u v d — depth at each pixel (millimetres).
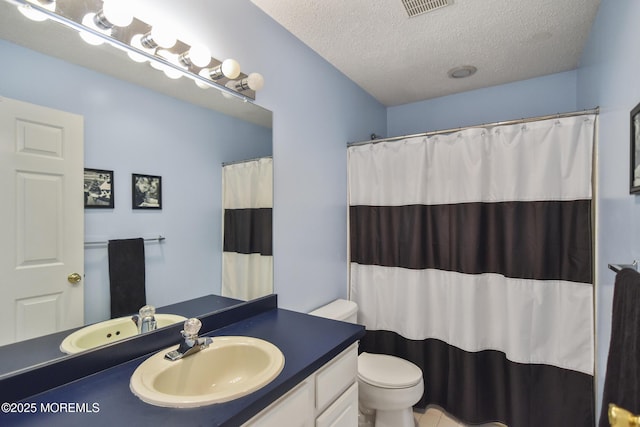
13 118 892
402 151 2191
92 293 1058
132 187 1171
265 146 1688
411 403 1721
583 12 1650
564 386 1709
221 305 1469
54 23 969
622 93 1242
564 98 2350
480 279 1925
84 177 1042
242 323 1467
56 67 975
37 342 923
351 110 2463
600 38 1592
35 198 933
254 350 1176
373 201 2312
